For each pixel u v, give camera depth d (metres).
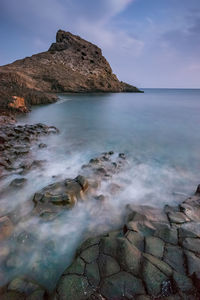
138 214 3.50
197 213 3.51
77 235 3.35
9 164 6.04
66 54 64.19
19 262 2.79
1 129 9.62
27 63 50.31
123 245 2.62
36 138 9.35
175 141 10.01
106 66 69.75
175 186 5.27
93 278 2.29
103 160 6.68
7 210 4.00
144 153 8.09
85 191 4.52
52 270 2.69
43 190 4.25
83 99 35.19
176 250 2.61
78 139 10.09
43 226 3.51
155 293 2.11
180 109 23.88
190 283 2.16
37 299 2.16
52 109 20.84
